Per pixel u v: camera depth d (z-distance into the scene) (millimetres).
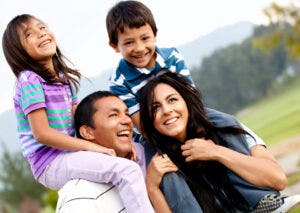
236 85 56656
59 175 3912
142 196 3686
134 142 4352
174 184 3920
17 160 35969
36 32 4188
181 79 4246
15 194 35156
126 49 4723
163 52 4883
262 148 4191
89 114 3949
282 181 3965
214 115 4309
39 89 3982
